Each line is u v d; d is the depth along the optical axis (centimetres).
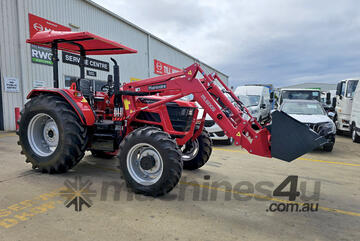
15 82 886
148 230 233
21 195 305
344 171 480
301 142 297
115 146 381
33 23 923
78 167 440
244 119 336
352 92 963
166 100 360
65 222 243
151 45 1755
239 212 281
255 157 582
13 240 210
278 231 241
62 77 1033
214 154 611
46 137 410
